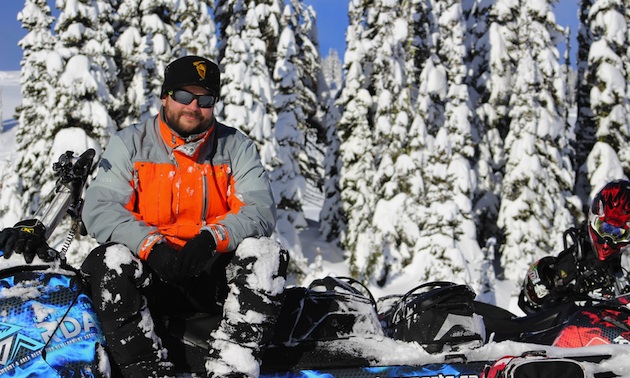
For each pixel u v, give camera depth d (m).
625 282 3.50
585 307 3.25
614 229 3.37
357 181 21.95
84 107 17.16
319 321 2.92
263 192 2.97
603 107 22.95
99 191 2.80
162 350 2.66
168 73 2.85
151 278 2.67
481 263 18.53
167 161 2.89
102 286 2.57
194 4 21.02
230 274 2.80
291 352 2.87
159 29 21.47
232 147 3.03
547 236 22.44
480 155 25.25
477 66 26.61
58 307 2.53
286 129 22.17
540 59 25.69
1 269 2.53
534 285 3.71
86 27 18.17
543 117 23.53
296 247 20.03
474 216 24.47
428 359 2.94
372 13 23.62
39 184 18.00
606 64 23.11
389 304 3.78
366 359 2.91
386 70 22.28
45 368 2.43
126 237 2.67
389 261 19.81
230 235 2.74
